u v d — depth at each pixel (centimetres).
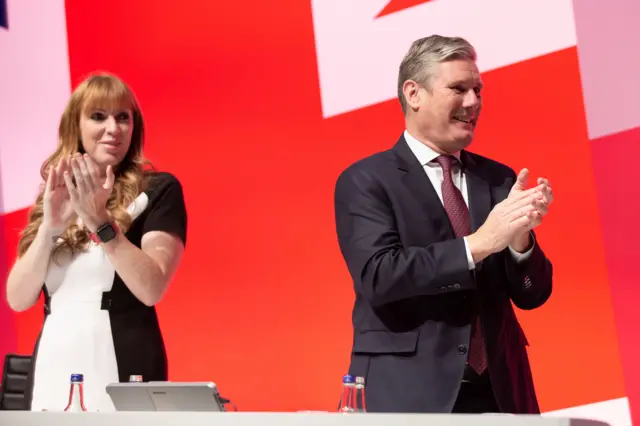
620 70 325
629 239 320
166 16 386
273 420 128
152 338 236
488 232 189
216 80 378
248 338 362
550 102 333
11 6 405
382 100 354
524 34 337
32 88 400
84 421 142
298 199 362
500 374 195
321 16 365
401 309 200
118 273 232
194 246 373
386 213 205
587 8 330
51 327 231
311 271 358
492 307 202
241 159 371
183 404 154
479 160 222
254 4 375
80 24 396
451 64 212
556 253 328
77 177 223
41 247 234
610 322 320
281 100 368
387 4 355
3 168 399
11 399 310
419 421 120
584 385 321
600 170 325
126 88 256
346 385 162
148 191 248
